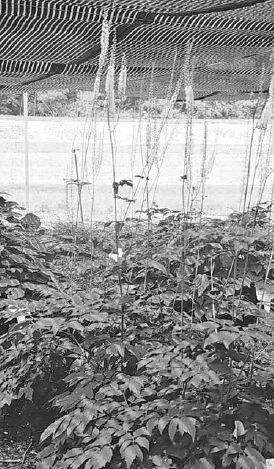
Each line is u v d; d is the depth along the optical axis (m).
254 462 3.06
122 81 3.29
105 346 3.63
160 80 10.66
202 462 3.12
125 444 3.08
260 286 4.68
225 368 3.32
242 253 4.68
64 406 3.53
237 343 3.59
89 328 3.59
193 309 3.99
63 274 5.31
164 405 3.26
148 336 3.86
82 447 3.52
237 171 18.58
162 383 3.55
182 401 3.31
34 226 6.22
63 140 19.16
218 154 18.56
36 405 4.89
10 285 4.93
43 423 4.82
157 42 8.02
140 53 8.62
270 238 4.79
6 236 5.41
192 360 3.32
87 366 3.82
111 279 4.78
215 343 3.51
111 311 3.77
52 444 3.68
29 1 6.15
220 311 3.68
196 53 8.80
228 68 10.00
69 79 10.95
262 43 8.20
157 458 3.20
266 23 7.21
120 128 18.23
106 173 18.38
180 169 18.61
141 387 3.49
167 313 4.09
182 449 3.19
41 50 8.45
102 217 16.84
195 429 3.13
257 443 3.17
